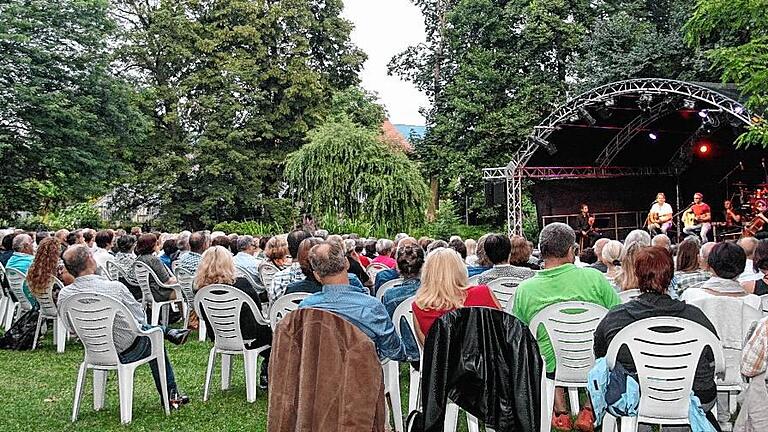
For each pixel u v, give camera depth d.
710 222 19.28
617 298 4.83
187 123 30.11
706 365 3.90
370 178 21.42
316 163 21.59
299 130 30.14
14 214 24.38
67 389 6.68
